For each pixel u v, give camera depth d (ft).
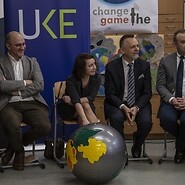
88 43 16.40
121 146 11.74
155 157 15.16
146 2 17.48
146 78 14.67
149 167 13.84
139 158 14.66
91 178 11.59
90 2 17.39
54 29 16.19
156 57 17.70
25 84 13.85
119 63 14.73
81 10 16.21
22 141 13.84
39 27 16.10
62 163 13.91
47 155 15.02
